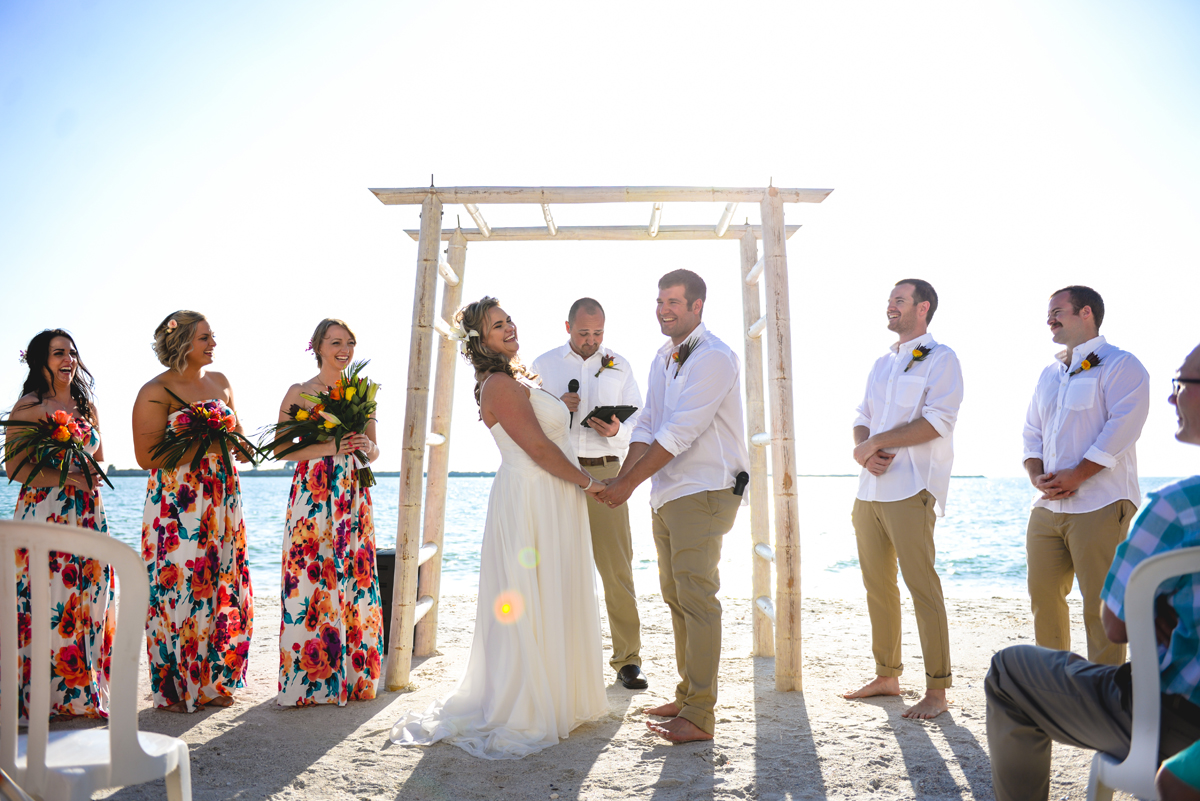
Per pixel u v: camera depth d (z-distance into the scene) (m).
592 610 3.64
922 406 3.77
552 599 3.43
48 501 3.67
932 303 3.93
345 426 3.90
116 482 75.25
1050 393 3.68
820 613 6.61
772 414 4.18
